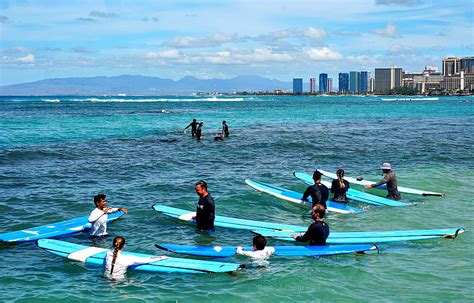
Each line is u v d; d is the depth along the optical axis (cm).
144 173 2122
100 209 1220
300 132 4288
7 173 2028
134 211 1461
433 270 981
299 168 2303
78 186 1806
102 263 1017
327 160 2567
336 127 4956
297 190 1820
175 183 1897
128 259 994
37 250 1112
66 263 1027
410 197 1709
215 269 966
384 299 842
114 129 4419
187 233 1262
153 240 1197
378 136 3922
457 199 1669
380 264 1020
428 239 1186
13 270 982
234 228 1302
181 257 1072
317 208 1146
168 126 4869
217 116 6875
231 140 3547
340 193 1606
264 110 9075
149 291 881
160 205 1501
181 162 2456
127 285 910
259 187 1770
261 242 1071
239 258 1061
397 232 1230
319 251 1091
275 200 1647
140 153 2775
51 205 1516
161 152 2834
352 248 1103
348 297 851
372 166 2366
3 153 2588
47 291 878
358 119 6494
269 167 2327
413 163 2452
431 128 4847
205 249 1101
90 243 1171
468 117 7050
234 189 1798
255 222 1349
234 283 918
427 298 845
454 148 3075
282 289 888
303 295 860
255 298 848
